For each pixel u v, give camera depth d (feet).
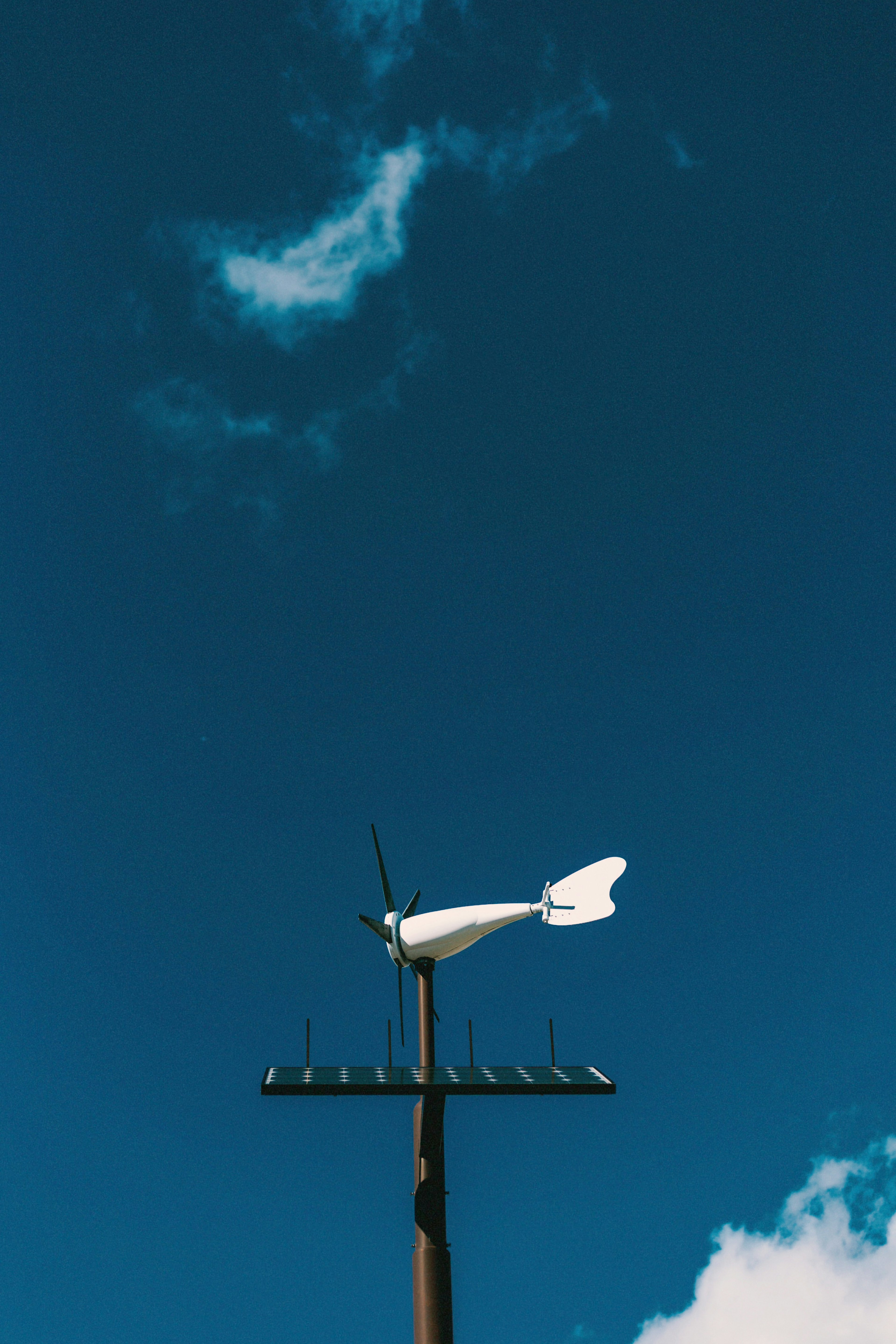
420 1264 60.08
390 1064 59.41
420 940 66.08
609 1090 57.67
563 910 68.08
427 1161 62.18
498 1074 59.47
